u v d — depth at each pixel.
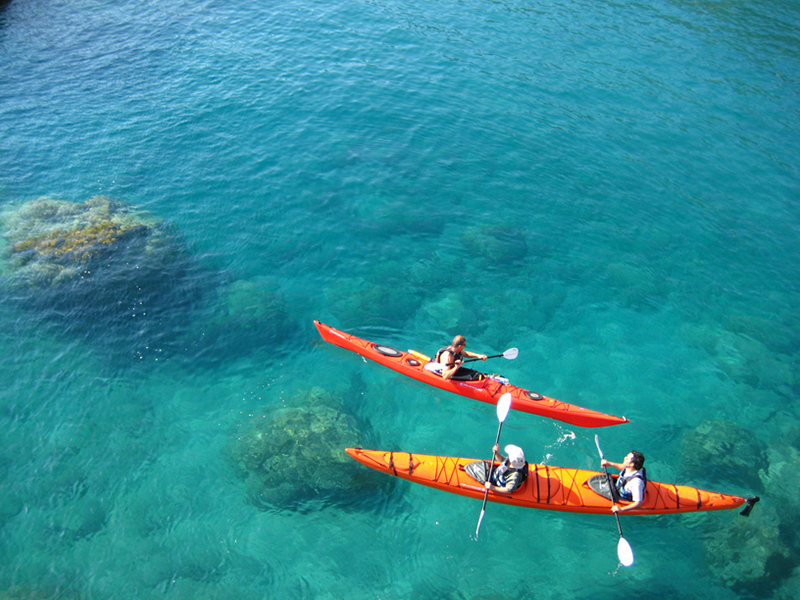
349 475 9.02
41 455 9.12
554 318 12.38
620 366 11.38
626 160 16.88
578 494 8.69
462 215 14.98
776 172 16.50
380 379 11.00
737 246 14.25
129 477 8.92
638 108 18.97
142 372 10.70
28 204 13.84
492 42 22.39
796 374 11.21
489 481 8.73
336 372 11.06
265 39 21.69
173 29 21.92
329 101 18.67
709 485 9.22
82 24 21.88
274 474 8.91
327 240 14.05
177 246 13.39
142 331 11.43
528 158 16.92
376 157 16.64
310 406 10.08
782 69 21.20
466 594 7.73
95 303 11.80
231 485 8.88
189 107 17.86
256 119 17.66
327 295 12.73
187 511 8.51
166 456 9.28
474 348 11.70
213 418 9.99
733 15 25.36
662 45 22.61
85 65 19.44
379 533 8.40
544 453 9.75
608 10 25.45
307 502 8.70
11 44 20.23
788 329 12.19
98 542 8.05
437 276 13.30
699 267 13.69
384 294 12.75
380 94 19.16
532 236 14.45
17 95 17.75
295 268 13.30
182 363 10.95
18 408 9.79
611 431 10.12
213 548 8.09
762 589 7.84
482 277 13.34
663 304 12.78
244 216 14.46
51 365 10.59
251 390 10.55
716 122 18.39
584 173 16.41
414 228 14.53
